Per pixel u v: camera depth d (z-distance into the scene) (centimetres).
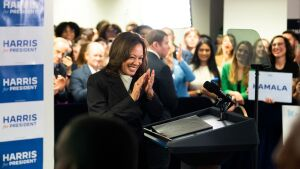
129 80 329
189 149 239
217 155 250
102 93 327
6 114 274
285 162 100
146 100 327
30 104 280
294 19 652
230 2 661
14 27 271
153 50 376
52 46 283
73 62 568
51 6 281
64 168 107
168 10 489
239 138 243
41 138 286
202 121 260
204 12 1016
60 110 432
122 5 912
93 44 520
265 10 647
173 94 355
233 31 434
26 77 277
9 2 268
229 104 278
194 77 573
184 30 795
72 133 108
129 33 330
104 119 111
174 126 261
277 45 487
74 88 503
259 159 469
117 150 107
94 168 106
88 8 910
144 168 331
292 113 404
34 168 286
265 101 458
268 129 468
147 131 273
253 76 444
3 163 276
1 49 268
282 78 449
